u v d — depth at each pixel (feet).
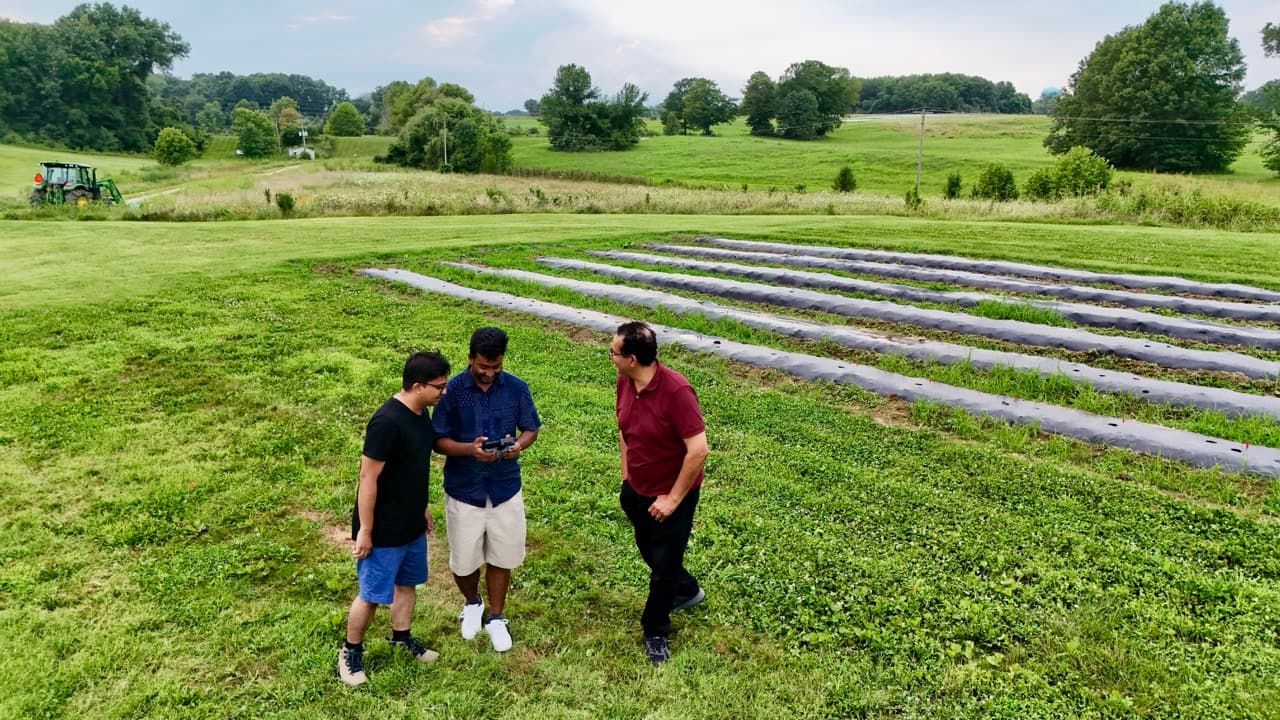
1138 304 40.93
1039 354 32.24
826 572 16.06
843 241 63.98
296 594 15.38
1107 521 18.02
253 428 23.98
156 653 13.47
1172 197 88.48
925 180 214.28
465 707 12.23
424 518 12.76
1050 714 11.98
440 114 263.29
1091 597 14.96
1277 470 20.18
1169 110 224.74
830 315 39.47
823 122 359.66
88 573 16.02
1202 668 12.96
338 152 381.60
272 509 18.86
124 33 360.07
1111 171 122.72
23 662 13.08
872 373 28.55
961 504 18.94
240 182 178.29
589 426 24.25
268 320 36.86
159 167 253.24
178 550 16.99
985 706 12.21
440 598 15.28
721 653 13.75
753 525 17.97
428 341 33.60
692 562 16.53
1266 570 15.96
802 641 13.99
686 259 55.11
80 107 345.92
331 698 12.43
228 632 14.06
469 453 12.89
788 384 28.55
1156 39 229.66
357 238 64.75
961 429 23.97
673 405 12.88
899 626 14.20
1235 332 33.32
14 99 327.67
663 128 444.55
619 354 12.85
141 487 19.93
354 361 30.53
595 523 18.20
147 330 34.76
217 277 46.19
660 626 13.62
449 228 73.92
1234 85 228.02
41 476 20.54
